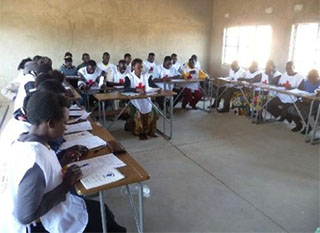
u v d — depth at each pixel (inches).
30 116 44.1
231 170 121.1
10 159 43.0
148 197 99.8
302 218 88.5
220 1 278.1
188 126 184.9
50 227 47.8
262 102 194.7
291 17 209.6
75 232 50.3
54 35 236.7
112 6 248.8
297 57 212.7
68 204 50.2
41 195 42.0
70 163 58.8
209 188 106.3
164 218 88.2
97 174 54.8
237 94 217.8
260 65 244.1
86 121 88.3
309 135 166.2
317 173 118.5
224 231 82.4
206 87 248.2
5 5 219.5
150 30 267.3
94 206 59.1
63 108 45.7
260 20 236.2
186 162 129.0
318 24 195.0
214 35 291.0
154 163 127.8
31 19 228.1
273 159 132.6
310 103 163.6
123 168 58.6
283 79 192.1
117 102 199.9
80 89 191.9
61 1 232.8
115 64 260.8
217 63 291.3
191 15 281.0
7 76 231.9
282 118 191.8
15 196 41.7
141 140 157.3
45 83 76.3
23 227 44.9
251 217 89.0
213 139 159.9
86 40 246.8
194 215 90.0
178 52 283.7
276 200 98.4
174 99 233.1
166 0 267.4
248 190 105.0
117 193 101.7
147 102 159.5
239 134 168.9
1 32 223.1
